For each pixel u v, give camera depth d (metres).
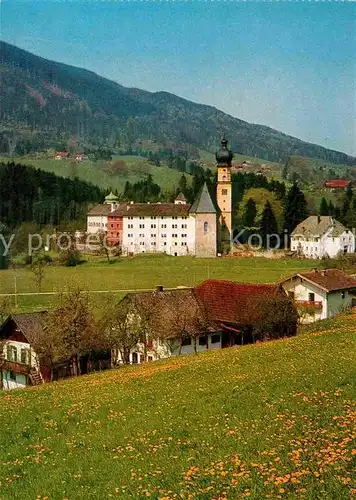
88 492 21.58
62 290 80.19
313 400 29.25
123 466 23.84
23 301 127.88
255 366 40.19
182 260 194.62
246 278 153.12
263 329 71.44
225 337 77.25
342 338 48.72
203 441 25.39
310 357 40.91
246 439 24.64
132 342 68.00
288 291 90.62
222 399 32.09
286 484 18.94
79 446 27.95
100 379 46.81
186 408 31.44
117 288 140.75
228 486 19.55
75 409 35.06
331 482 18.56
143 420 30.44
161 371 44.34
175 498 19.33
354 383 31.70
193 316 72.00
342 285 90.12
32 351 67.88
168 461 23.47
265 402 30.28
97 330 67.12
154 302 72.25
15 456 28.03
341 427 24.14
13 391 46.50
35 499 21.94
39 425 32.97
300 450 21.83
